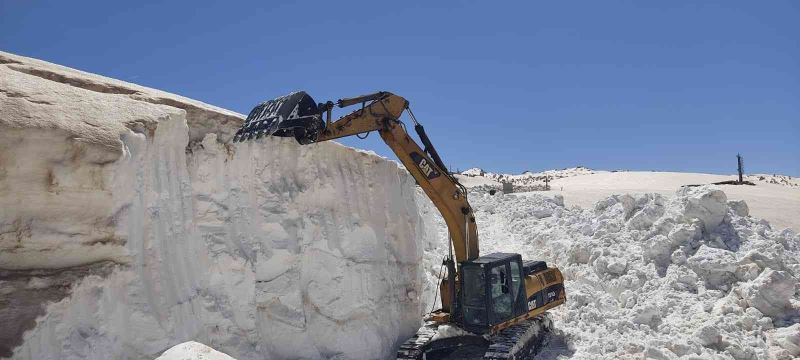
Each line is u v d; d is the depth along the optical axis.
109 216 7.06
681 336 11.59
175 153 8.58
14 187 6.42
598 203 22.61
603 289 15.76
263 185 10.05
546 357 11.98
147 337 7.34
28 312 6.18
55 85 7.70
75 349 6.48
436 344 11.75
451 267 11.88
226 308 8.90
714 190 15.44
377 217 12.23
